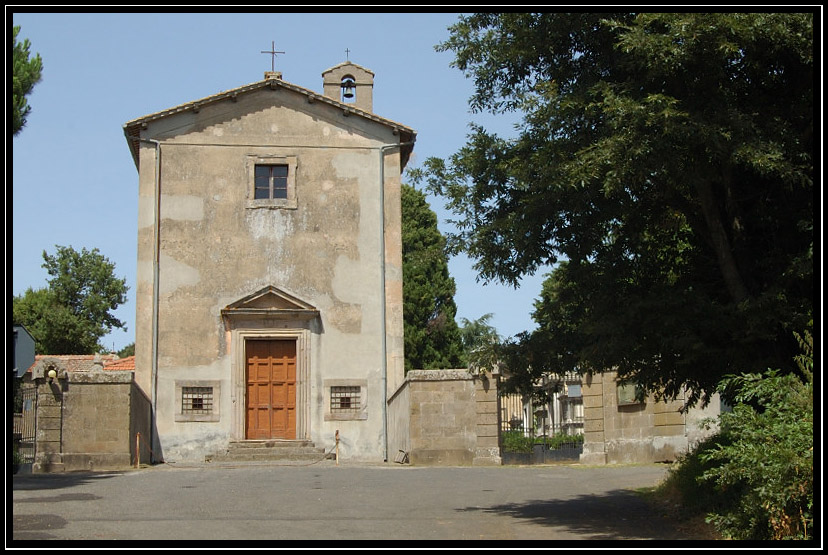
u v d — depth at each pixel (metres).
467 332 59.84
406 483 18.66
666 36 11.50
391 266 27.97
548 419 31.84
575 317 13.85
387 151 28.53
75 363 39.34
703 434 24.23
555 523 13.28
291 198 27.97
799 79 12.24
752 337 11.89
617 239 13.71
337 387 27.22
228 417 26.64
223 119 28.12
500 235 13.53
